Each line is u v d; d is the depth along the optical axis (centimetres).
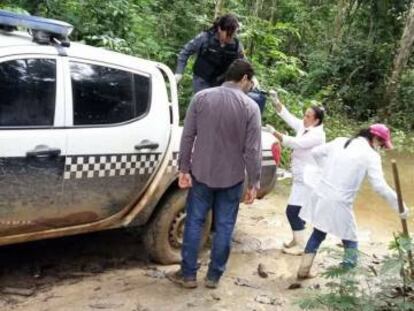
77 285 453
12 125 393
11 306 413
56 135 409
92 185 436
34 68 405
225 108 428
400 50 1407
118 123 447
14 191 396
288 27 1250
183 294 451
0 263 476
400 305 407
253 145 434
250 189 446
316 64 1463
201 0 1029
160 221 487
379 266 539
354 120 1402
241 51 582
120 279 468
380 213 724
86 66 433
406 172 970
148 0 948
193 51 580
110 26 817
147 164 465
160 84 480
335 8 1659
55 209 423
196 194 446
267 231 616
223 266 462
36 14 748
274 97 574
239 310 435
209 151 433
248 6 1435
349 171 472
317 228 483
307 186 503
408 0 1518
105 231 560
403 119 1390
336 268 436
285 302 455
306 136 532
